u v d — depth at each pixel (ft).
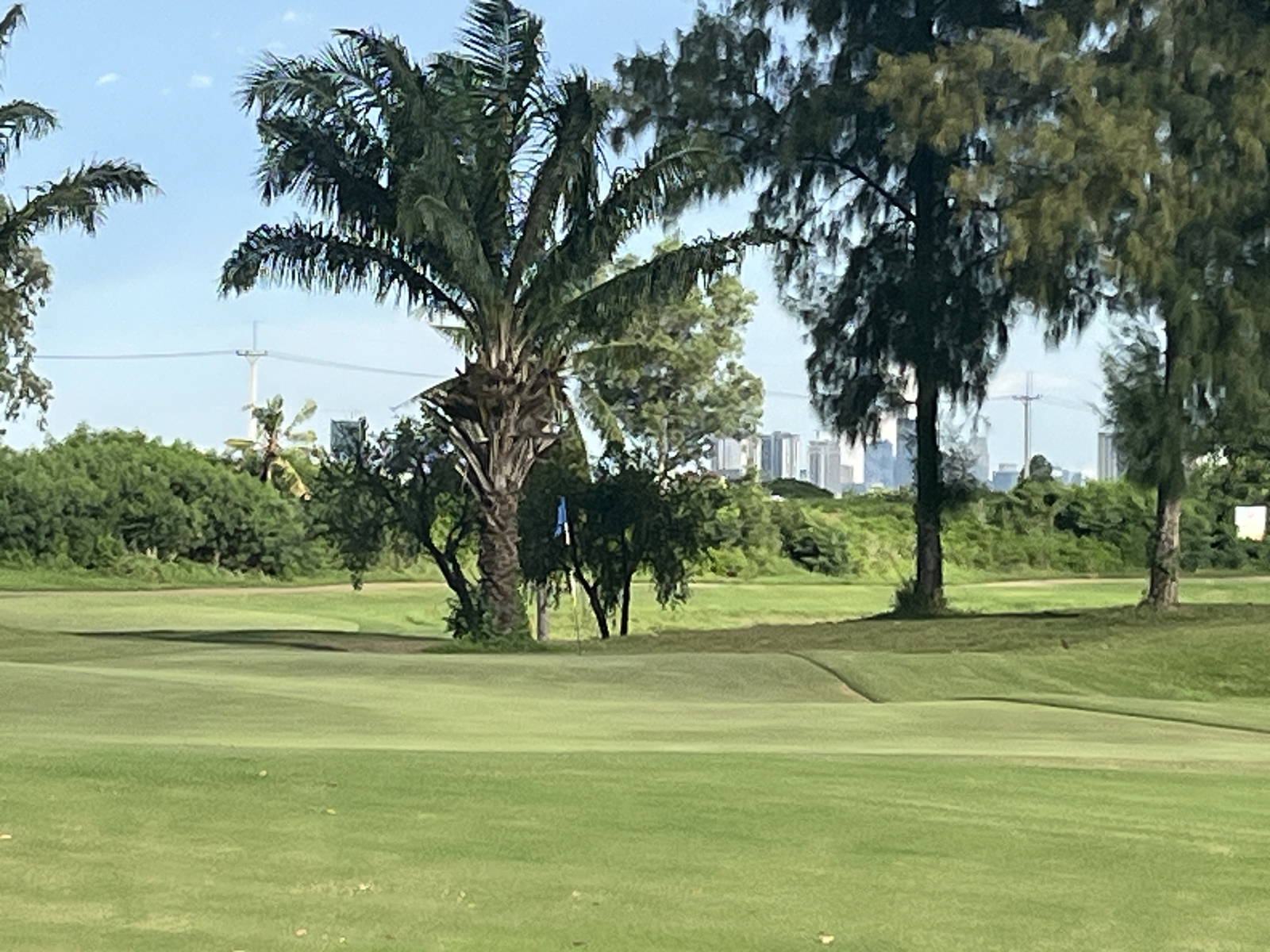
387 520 106.73
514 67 86.48
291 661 70.08
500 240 88.53
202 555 199.52
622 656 75.72
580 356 92.58
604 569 112.16
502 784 30.73
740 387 229.86
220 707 47.70
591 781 31.48
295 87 84.74
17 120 89.45
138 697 49.14
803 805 29.50
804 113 110.93
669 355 223.51
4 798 26.94
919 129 98.32
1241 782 35.68
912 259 114.21
